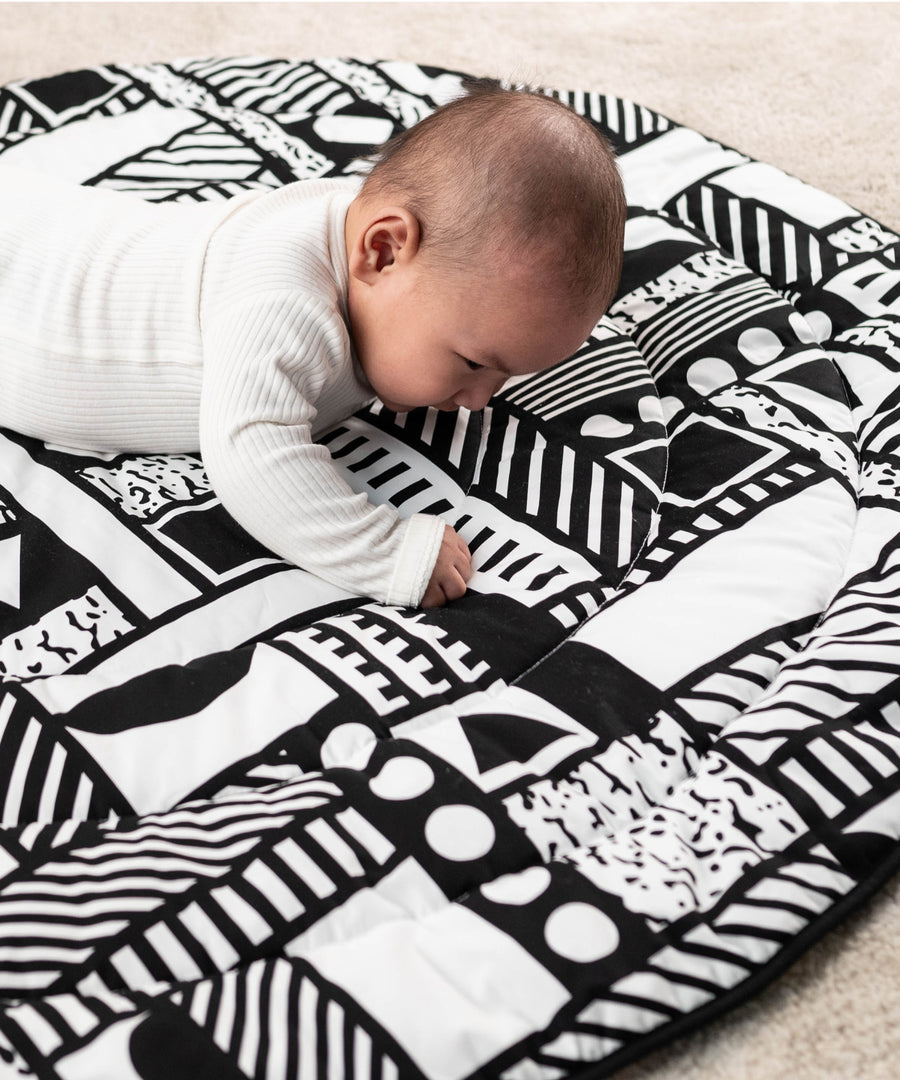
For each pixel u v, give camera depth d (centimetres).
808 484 88
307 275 82
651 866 65
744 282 107
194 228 88
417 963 60
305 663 74
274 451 78
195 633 78
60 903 62
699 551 84
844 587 83
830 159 141
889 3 165
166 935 61
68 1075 55
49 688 73
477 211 78
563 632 79
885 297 106
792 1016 66
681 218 118
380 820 66
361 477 89
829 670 75
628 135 126
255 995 58
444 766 69
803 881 66
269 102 128
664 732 73
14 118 123
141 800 68
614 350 100
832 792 70
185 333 85
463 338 81
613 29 163
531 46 161
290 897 63
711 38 160
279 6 168
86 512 85
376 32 163
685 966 62
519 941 61
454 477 90
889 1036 65
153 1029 56
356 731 71
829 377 98
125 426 89
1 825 67
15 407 89
